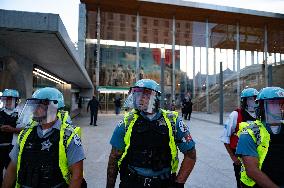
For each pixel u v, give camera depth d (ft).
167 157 7.52
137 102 7.77
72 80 69.92
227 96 127.65
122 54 125.18
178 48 134.00
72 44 30.66
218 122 61.41
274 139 6.89
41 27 19.71
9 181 7.06
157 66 132.26
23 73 33.81
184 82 134.82
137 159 7.44
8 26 19.16
